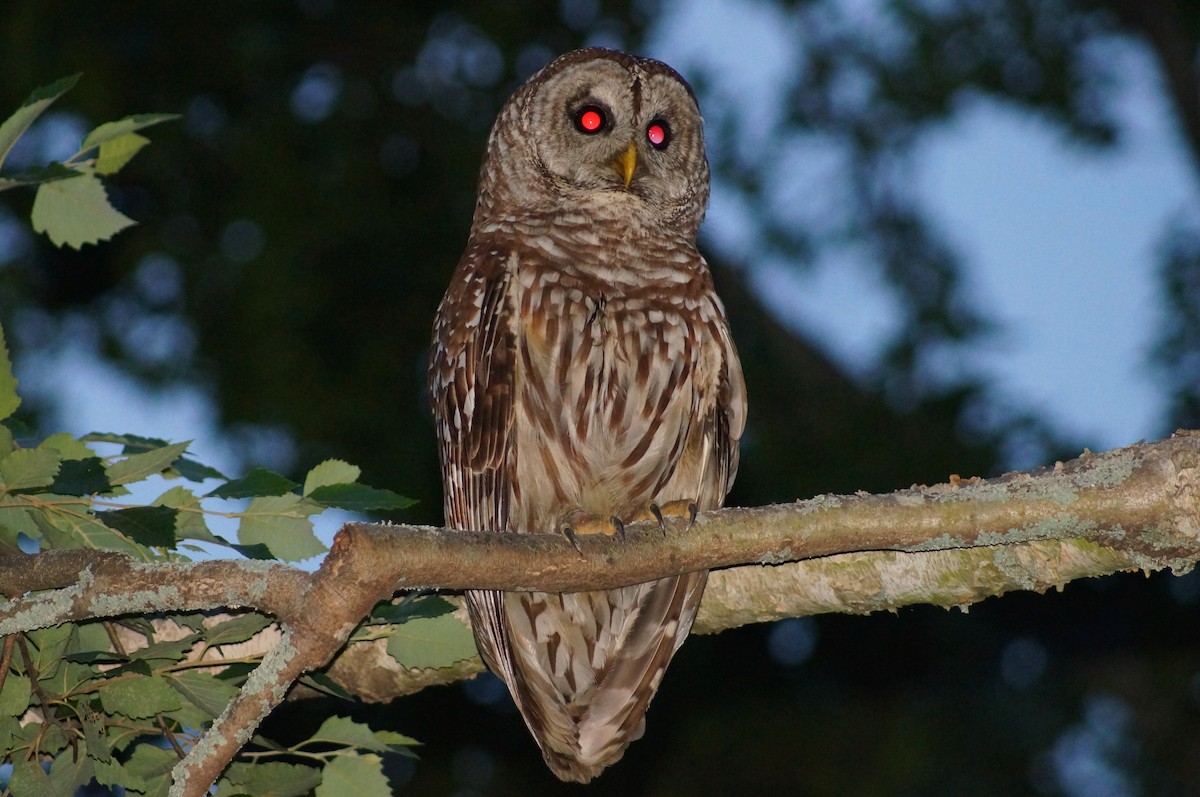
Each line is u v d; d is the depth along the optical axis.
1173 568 5.86
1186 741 14.31
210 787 5.43
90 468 5.48
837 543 5.98
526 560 5.80
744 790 13.87
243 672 5.92
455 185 15.55
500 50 16.00
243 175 15.55
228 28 15.96
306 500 5.91
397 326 15.60
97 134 6.26
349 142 15.90
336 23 16.34
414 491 14.55
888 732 14.02
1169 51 16.95
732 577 7.17
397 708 13.99
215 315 15.23
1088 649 14.63
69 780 5.70
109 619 5.92
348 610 5.32
